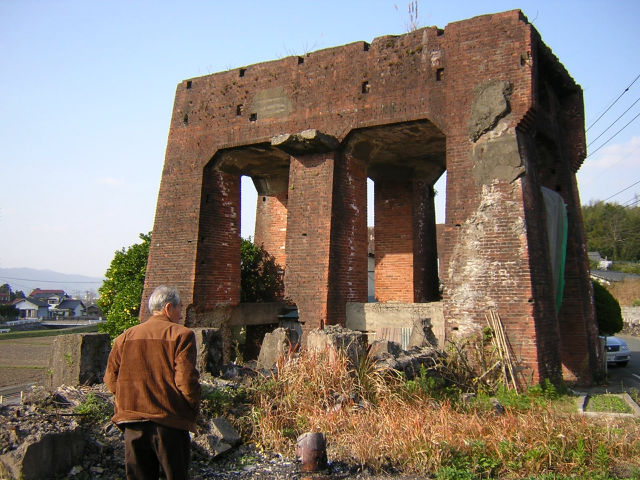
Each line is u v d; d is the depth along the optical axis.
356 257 15.23
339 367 8.38
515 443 6.61
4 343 43.34
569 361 14.85
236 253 17.36
